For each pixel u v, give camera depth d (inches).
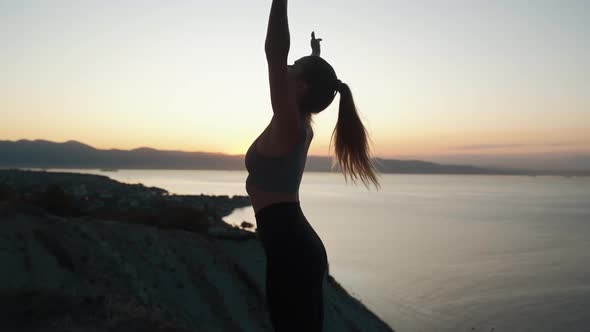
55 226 884.0
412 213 6250.0
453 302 1798.7
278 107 79.3
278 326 86.4
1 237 773.9
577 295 1967.3
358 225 4618.6
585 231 4429.1
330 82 91.9
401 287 2005.4
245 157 89.7
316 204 7834.6
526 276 2363.4
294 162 84.7
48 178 5713.6
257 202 87.2
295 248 84.0
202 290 1010.7
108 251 901.2
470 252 3122.5
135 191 5270.7
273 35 77.0
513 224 5009.8
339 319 1167.6
